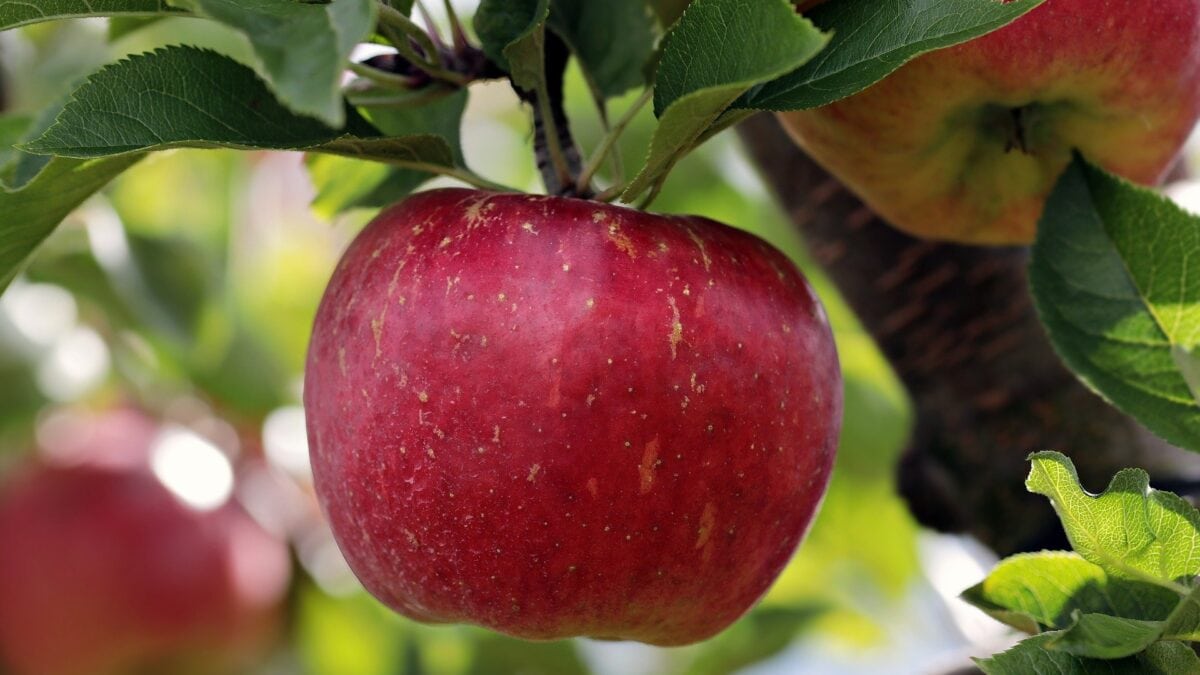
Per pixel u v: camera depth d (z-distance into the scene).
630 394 0.43
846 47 0.42
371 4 0.37
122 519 0.72
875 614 0.79
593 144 0.67
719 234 0.44
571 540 0.43
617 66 0.49
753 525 0.44
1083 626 0.40
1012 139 0.46
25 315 0.72
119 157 0.45
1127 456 0.52
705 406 0.43
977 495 0.54
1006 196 0.48
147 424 0.77
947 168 0.48
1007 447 0.53
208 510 0.75
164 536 0.72
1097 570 0.42
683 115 0.41
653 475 0.43
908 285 0.53
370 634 0.79
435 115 0.49
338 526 0.45
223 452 0.78
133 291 0.66
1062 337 0.45
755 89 0.43
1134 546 0.41
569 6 0.48
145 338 0.71
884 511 0.73
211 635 0.73
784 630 0.79
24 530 0.71
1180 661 0.40
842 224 0.54
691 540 0.43
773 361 0.44
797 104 0.42
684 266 0.43
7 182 0.48
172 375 0.74
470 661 0.77
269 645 0.77
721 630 0.46
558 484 0.43
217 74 0.43
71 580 0.70
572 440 0.43
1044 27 0.44
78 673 0.71
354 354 0.44
